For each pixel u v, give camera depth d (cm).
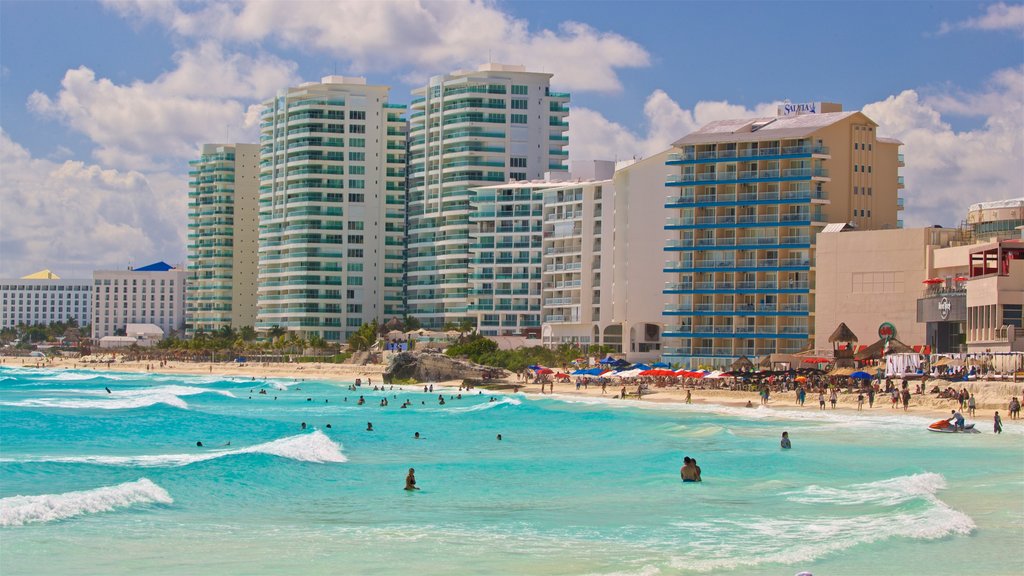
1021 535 4850
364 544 4838
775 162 17238
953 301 13925
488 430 10606
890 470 7031
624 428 10581
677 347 17688
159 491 6066
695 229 17650
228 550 4706
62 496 5612
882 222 17612
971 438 8919
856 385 13275
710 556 4541
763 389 13350
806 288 16838
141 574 4266
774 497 6062
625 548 4741
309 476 6944
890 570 4272
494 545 4819
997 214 15775
